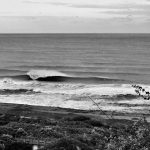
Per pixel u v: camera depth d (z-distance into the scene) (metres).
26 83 49.06
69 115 28.70
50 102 35.94
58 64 80.75
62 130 18.62
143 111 31.25
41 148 10.59
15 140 14.14
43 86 46.34
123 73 64.69
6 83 49.12
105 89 43.16
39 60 90.75
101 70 70.25
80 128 19.88
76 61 87.00
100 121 24.64
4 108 31.12
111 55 102.69
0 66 76.88
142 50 120.75
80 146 10.41
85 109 32.62
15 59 93.62
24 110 30.50
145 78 58.00
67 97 38.22
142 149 6.10
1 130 16.41
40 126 19.05
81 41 189.00
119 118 28.27
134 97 37.47
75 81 52.75
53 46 144.62
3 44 160.00
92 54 106.25
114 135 7.54
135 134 6.66
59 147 10.12
